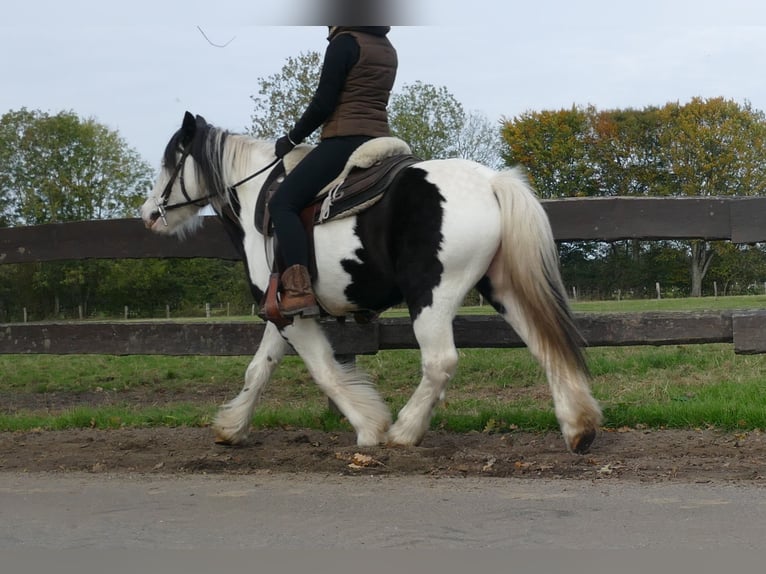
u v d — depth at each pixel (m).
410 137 38.53
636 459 5.63
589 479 5.10
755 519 4.14
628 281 48.28
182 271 55.53
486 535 3.97
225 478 5.33
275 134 30.17
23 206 55.69
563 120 53.84
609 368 9.81
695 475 5.14
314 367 6.00
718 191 53.06
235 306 54.72
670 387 8.55
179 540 4.01
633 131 53.47
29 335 8.27
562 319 5.49
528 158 54.28
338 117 5.82
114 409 8.10
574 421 5.54
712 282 50.28
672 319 6.82
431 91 38.97
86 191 55.69
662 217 6.84
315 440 6.59
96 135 56.97
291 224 5.72
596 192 55.12
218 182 6.48
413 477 5.23
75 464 5.86
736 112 52.50
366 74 5.80
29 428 7.40
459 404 8.05
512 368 9.95
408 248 5.46
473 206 5.39
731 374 9.18
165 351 7.85
